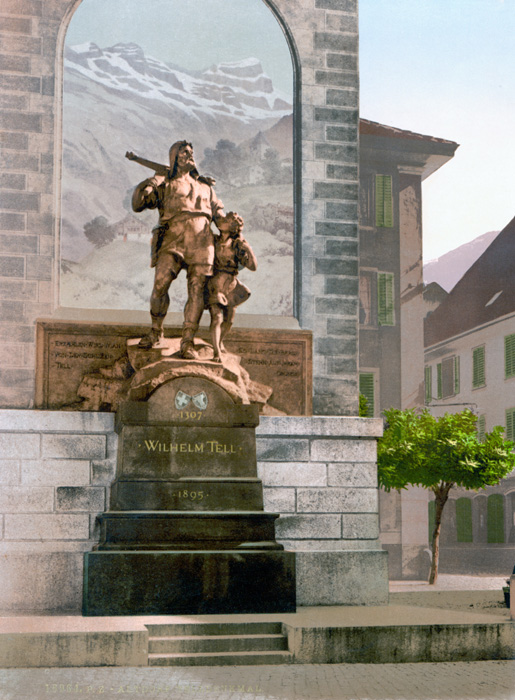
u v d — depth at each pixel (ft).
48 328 51.70
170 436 47.57
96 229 54.54
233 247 51.21
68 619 41.88
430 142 125.18
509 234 153.79
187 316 50.55
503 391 142.31
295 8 57.93
